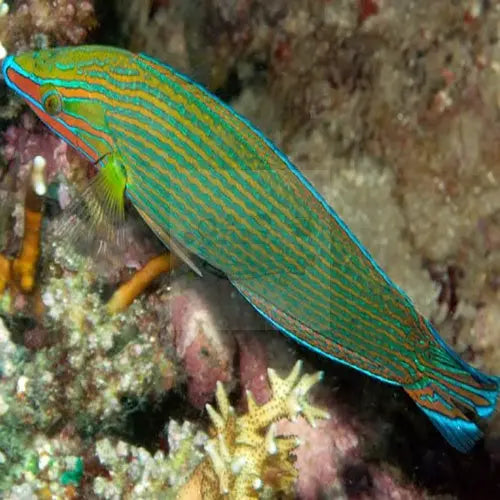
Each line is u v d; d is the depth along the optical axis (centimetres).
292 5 35
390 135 34
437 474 35
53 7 39
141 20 38
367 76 34
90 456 36
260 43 35
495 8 33
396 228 35
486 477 35
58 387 37
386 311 31
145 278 37
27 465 36
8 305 38
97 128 32
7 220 40
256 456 34
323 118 35
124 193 33
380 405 36
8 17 39
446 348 31
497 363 34
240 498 33
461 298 34
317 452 36
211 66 36
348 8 34
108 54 31
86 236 35
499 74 33
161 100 31
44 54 32
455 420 32
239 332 37
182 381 38
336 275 31
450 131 34
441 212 34
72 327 37
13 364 37
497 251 34
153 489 34
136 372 37
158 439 37
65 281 37
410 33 34
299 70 35
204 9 36
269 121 36
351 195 35
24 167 40
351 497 36
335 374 37
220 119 31
